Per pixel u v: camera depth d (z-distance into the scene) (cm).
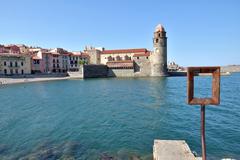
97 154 1305
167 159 835
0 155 1312
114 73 11638
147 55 11075
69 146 1452
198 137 1571
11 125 2034
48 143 1521
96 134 1719
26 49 12644
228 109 2659
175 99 3641
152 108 2844
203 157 601
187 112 2538
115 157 1253
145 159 1210
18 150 1392
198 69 546
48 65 11650
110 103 3331
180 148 936
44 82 8306
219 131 1709
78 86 6494
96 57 13725
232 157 1211
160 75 10788
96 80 9212
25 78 9069
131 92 4766
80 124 2053
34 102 3538
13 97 4194
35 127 1961
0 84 7344
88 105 3181
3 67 9369
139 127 1905
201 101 555
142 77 10681
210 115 2316
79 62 12512
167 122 2059
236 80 9056
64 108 2956
